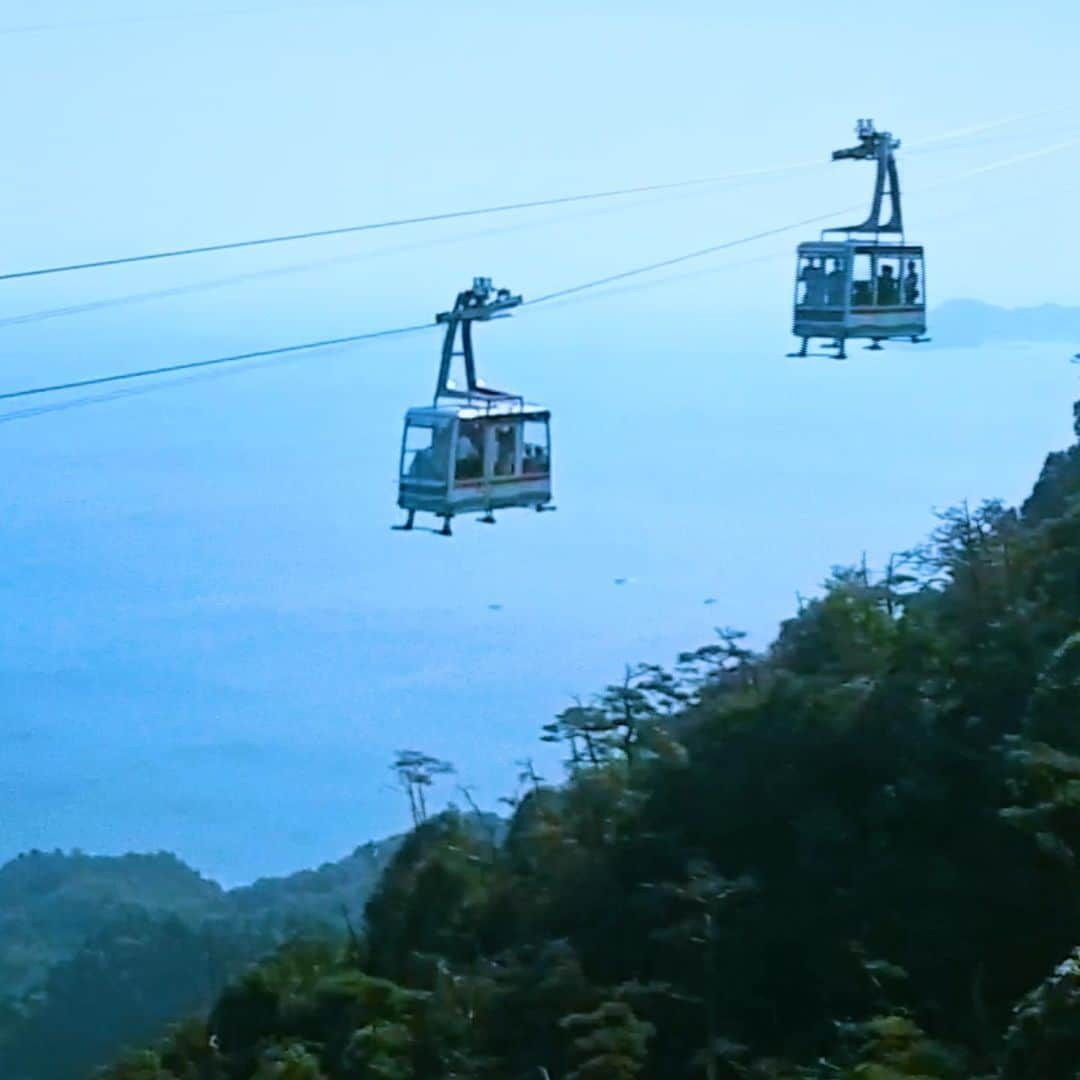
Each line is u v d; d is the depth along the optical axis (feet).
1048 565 132.67
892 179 133.90
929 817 116.37
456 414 109.40
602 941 123.65
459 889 138.82
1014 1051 90.43
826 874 117.29
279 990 138.82
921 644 127.85
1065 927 105.60
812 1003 112.78
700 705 142.20
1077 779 103.35
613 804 134.21
